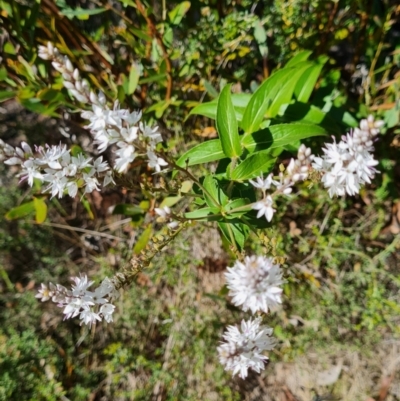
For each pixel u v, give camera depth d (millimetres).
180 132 398
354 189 213
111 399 398
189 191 351
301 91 331
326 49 362
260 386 400
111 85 363
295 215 399
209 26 338
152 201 354
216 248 404
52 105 319
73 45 383
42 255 429
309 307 387
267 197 224
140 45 341
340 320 389
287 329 394
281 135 281
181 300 406
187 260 400
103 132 211
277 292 204
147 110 357
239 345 226
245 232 270
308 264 395
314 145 361
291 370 400
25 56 360
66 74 212
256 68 408
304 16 325
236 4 363
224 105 257
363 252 393
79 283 238
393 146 382
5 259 427
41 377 387
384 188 381
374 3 347
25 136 439
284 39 344
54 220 430
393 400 385
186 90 374
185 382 390
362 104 369
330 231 396
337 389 391
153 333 411
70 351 403
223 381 386
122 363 400
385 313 387
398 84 348
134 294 404
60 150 229
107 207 433
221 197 257
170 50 346
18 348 391
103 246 435
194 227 393
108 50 399
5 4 314
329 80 362
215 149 282
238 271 208
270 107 314
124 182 250
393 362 390
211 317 397
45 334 408
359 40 362
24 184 429
